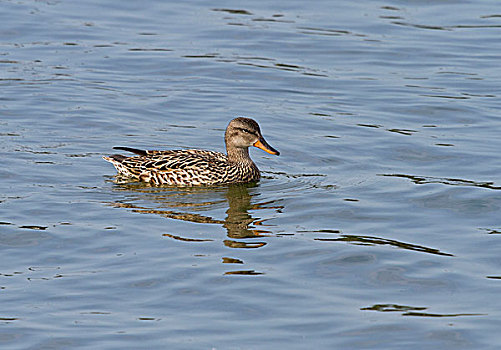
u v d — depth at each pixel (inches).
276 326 462.9
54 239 570.9
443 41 1077.1
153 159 703.1
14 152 743.7
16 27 1094.4
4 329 458.0
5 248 556.4
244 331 458.0
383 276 519.8
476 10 1191.6
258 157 762.8
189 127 823.1
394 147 772.0
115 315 474.3
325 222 607.2
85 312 477.4
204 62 999.6
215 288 504.7
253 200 658.2
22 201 637.9
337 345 444.5
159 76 957.8
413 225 598.9
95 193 665.6
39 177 693.3
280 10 1193.4
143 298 493.4
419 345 443.5
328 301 490.0
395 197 655.1
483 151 756.6
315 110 868.0
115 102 876.6
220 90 920.9
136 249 557.3
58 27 1103.6
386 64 1005.2
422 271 525.3
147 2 1222.3
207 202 653.9
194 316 473.7
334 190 675.4
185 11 1186.6
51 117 829.8
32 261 538.9
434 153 754.8
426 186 676.7
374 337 451.2
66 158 740.0
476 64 1003.9
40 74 943.0
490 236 576.7
